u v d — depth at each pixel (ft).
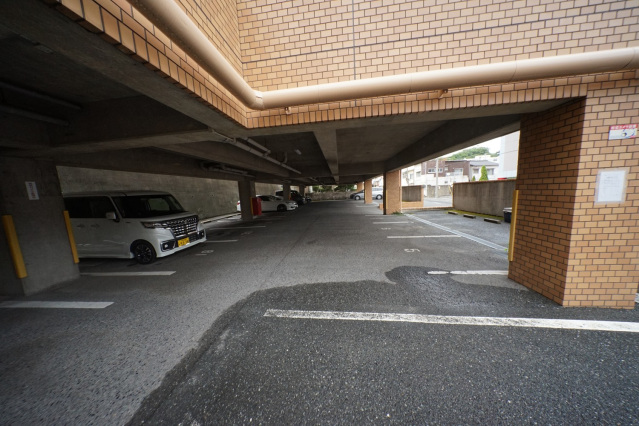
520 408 5.57
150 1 4.62
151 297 12.71
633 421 5.16
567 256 9.63
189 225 21.62
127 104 11.57
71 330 9.76
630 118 8.71
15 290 13.47
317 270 15.75
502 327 8.70
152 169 22.82
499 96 9.39
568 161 9.43
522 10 9.25
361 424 5.36
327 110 10.78
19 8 3.96
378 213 48.14
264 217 50.83
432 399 5.90
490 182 38.22
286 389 6.39
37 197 14.23
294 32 10.78
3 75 8.81
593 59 7.84
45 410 6.07
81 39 5.01
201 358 7.79
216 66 6.98
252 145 21.36
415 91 9.03
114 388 6.70
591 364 6.80
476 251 18.65
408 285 12.72
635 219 9.10
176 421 5.63
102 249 19.30
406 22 9.93
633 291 9.45
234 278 15.01
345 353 7.68
